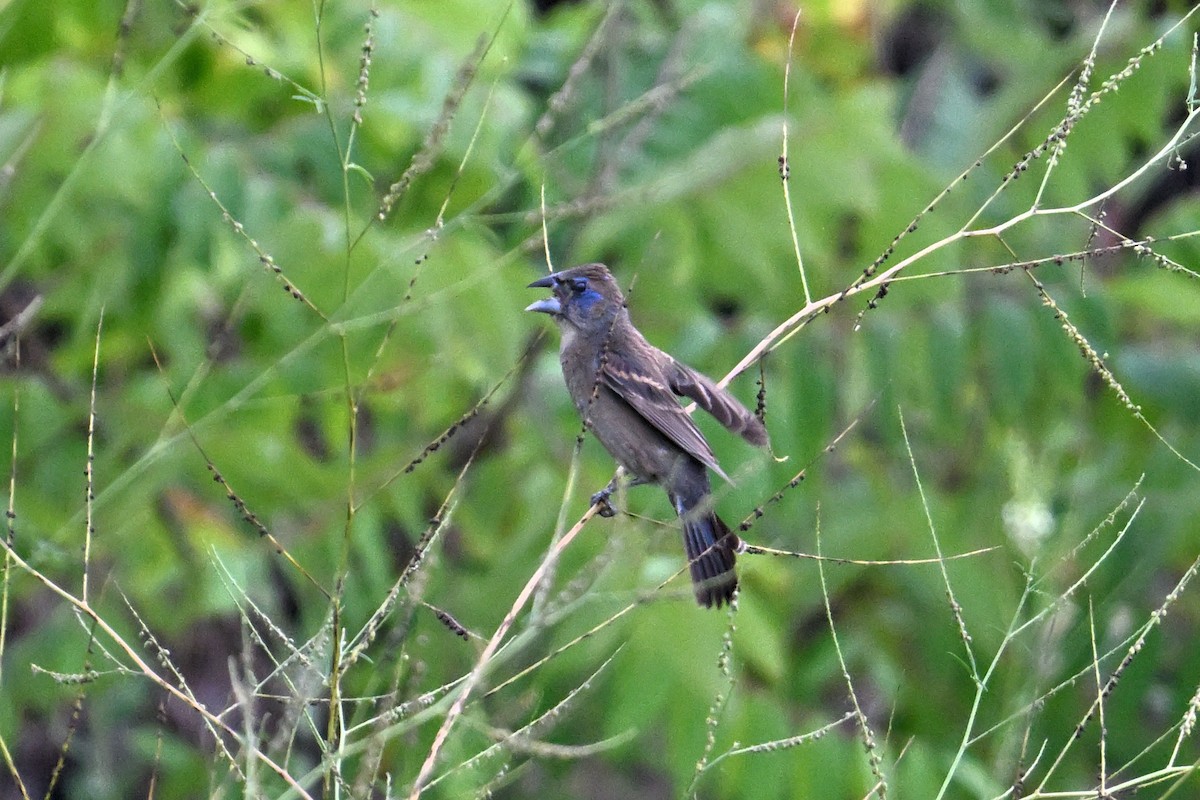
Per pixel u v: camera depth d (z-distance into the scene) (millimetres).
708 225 12258
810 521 13250
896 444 12711
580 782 14609
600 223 12172
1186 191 16156
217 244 11266
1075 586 7168
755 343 12445
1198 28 13906
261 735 6578
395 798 6711
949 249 12547
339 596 6371
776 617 12695
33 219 10852
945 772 10711
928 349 12539
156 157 11000
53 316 12078
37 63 11289
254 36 11641
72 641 11203
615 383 10930
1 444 10781
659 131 13094
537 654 10336
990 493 13469
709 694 10461
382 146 11969
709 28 13508
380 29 11836
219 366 11344
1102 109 14094
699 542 9055
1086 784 11062
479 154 11523
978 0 16734
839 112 12484
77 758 13047
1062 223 14055
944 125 15828
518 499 12602
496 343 11094
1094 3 17547
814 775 10414
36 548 8789
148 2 11273
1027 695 8672
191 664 13570
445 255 11062
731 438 12078
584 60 8547
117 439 11219
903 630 14203
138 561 11266
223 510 11461
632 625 10539
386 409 12320
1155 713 12484
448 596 11492
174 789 11852
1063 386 12953
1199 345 13977
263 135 11867
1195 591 12703
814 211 12258
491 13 12102
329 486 11164
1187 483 12469
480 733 7453
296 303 10961
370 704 7445
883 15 16766
